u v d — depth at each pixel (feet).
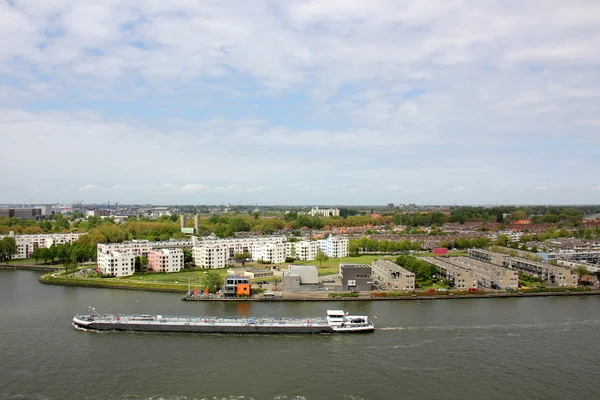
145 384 574.97
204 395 547.08
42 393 550.36
